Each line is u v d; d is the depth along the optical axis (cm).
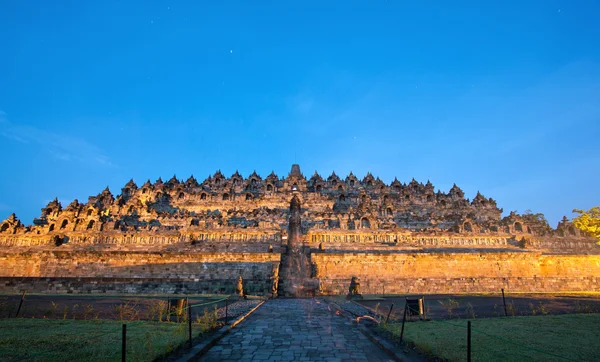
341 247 6228
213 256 5472
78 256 5628
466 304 3500
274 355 1570
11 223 6888
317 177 9831
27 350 1546
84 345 1645
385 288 5253
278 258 5434
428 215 8444
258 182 9662
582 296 4438
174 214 7756
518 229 7281
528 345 1672
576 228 7012
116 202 8400
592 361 1420
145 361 1377
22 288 4853
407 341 1753
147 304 3350
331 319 2575
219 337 1869
